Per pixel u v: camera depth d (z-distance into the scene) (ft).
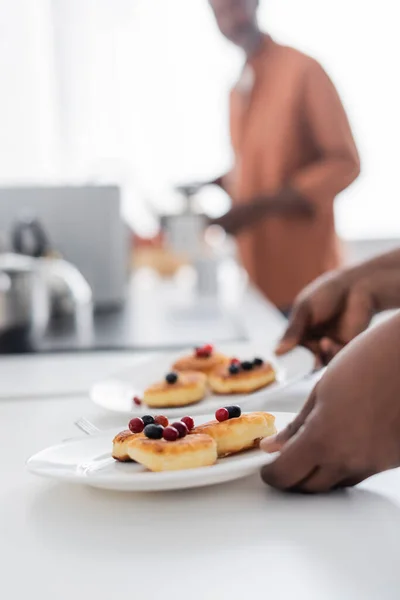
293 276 8.46
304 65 8.11
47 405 3.88
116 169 12.55
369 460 2.57
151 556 2.41
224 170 12.61
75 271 6.71
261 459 2.72
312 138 8.27
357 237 13.03
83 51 12.44
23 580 2.33
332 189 8.00
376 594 2.20
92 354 5.07
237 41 8.53
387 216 12.94
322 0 11.93
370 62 12.13
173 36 12.35
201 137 12.57
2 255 6.40
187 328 5.73
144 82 12.46
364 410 2.54
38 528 2.59
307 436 2.62
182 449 2.71
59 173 12.79
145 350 5.14
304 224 8.30
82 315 6.40
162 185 12.61
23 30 12.42
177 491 2.77
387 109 12.33
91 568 2.37
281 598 2.20
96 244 6.84
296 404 3.72
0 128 12.62
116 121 12.57
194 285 7.43
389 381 2.52
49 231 6.81
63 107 12.57
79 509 2.68
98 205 6.80
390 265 4.02
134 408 3.67
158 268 10.09
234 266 10.00
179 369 4.10
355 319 3.96
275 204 8.04
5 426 3.57
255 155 8.51
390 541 2.44
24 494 2.82
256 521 2.57
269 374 3.87
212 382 3.88
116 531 2.55
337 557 2.38
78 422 3.37
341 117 8.09
